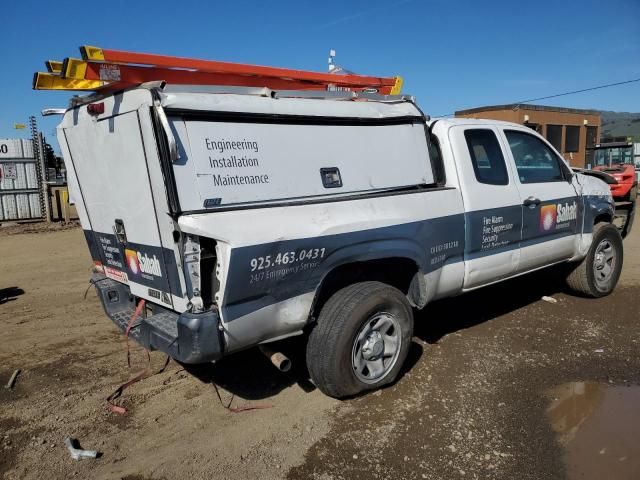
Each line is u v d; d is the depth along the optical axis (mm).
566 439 3512
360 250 3842
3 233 14789
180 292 3367
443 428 3652
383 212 4008
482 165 5004
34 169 17734
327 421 3768
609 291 6625
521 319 5844
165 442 3551
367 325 3916
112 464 3324
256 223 3320
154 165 3223
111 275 4473
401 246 4109
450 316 5984
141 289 3947
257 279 3348
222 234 3160
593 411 3871
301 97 3926
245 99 3514
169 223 3207
